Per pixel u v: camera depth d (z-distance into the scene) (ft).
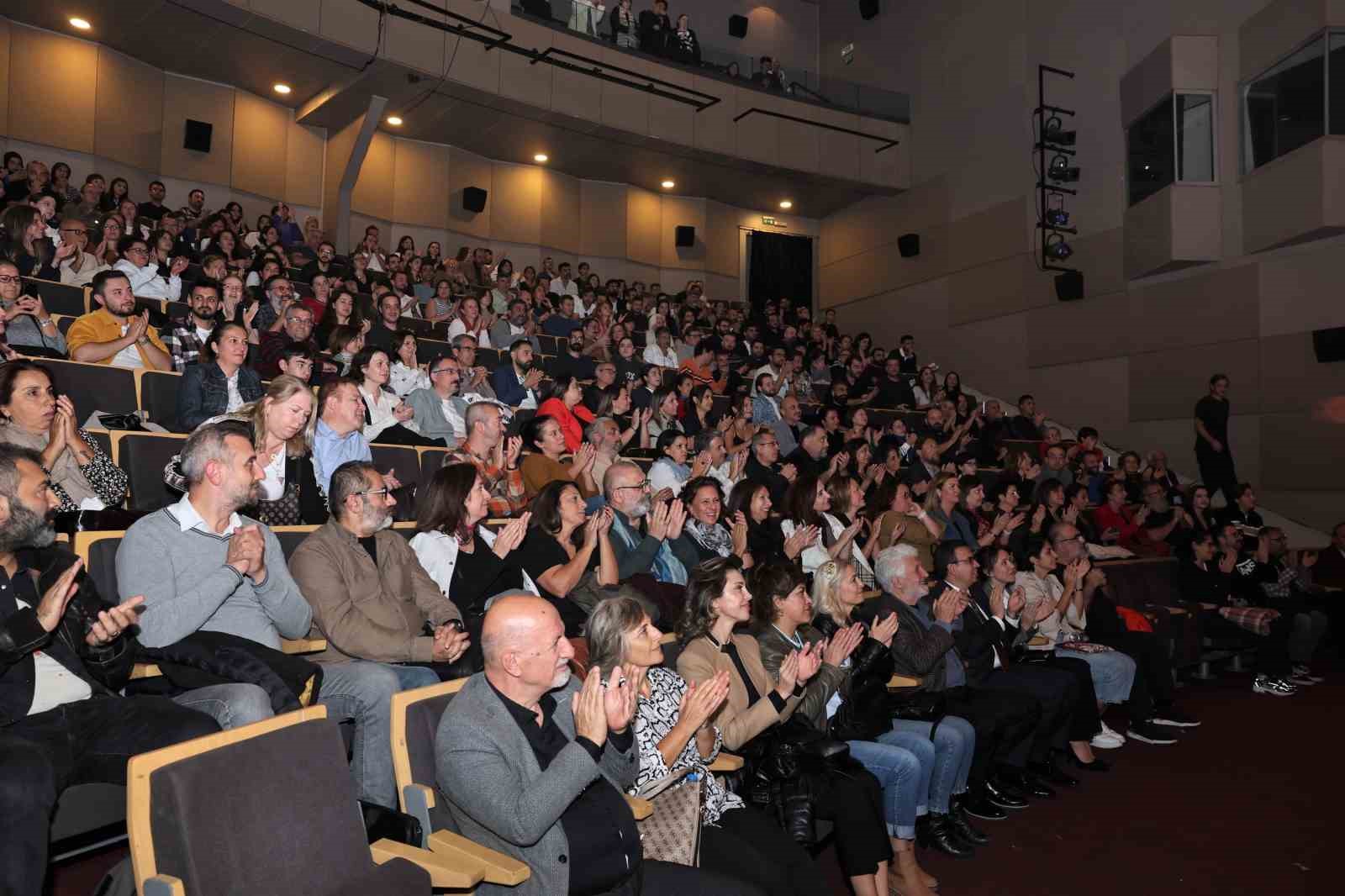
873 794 9.68
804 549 15.74
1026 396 35.22
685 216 48.37
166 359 15.83
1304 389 29.76
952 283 43.50
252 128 36.60
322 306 23.70
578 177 45.75
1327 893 10.66
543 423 16.29
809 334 42.39
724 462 20.10
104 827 7.41
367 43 32.78
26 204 19.33
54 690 7.00
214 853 5.11
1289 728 17.75
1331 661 25.00
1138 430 34.76
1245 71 31.30
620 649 8.00
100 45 32.65
